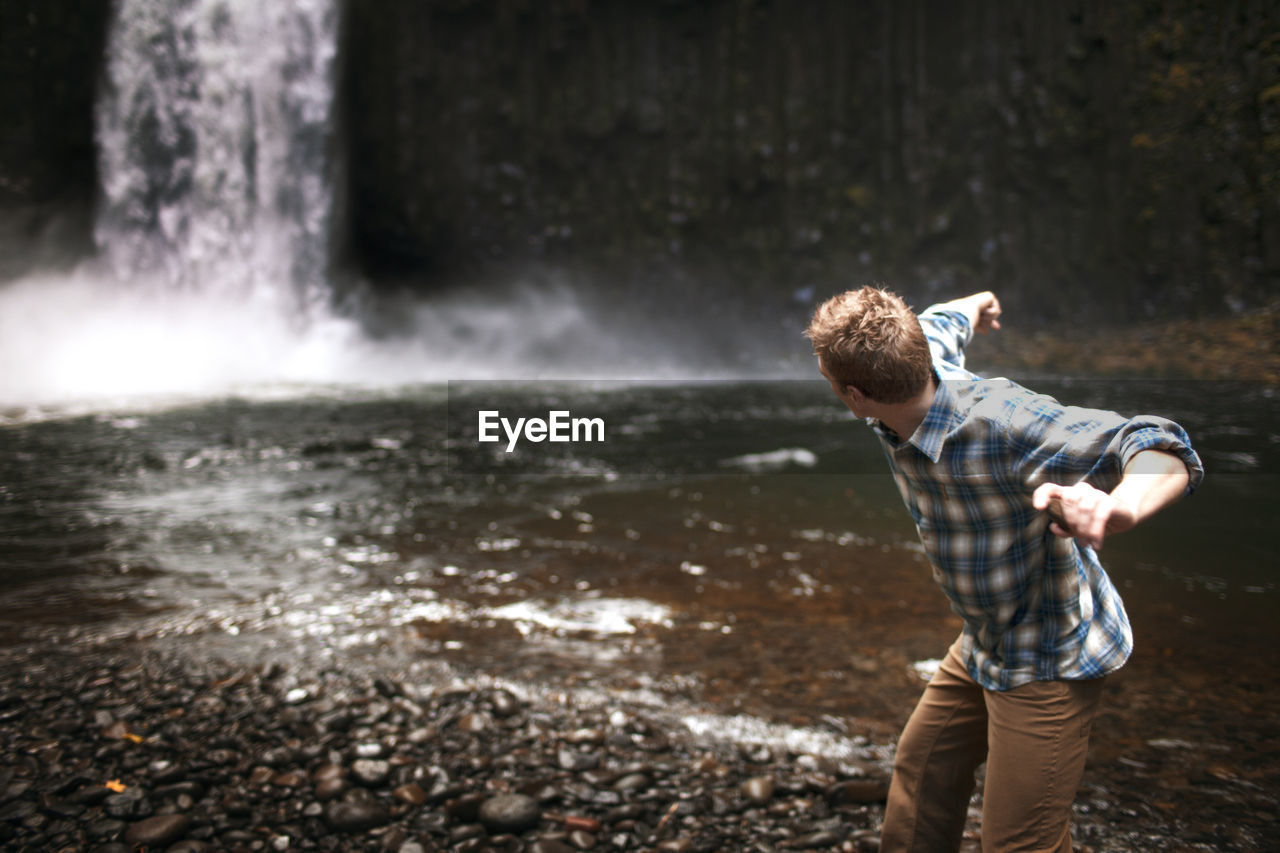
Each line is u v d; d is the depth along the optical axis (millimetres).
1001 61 16578
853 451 7617
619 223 19156
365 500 5648
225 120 18312
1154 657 2943
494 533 4797
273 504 5516
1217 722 2445
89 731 2422
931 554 1408
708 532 4820
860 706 2619
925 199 17344
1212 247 14719
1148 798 2062
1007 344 15359
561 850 1887
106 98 17766
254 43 18219
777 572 4055
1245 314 14156
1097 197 15922
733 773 2230
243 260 18578
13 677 2793
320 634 3240
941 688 1570
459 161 19219
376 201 19562
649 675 2859
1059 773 1339
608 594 3736
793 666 2934
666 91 18516
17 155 17141
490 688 2727
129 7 17672
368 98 19047
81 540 4609
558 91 18844
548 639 3203
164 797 2068
